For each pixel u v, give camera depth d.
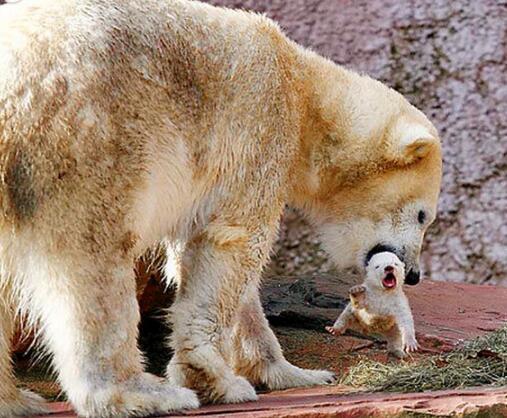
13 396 9.91
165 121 9.75
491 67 19.20
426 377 10.93
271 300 14.48
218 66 10.25
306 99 11.47
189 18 10.21
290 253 18.78
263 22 10.99
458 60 19.27
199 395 10.33
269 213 10.70
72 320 9.33
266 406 9.91
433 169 12.18
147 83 9.62
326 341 13.09
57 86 9.14
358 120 11.80
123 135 9.41
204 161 10.21
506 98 19.16
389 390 10.84
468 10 19.30
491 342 12.05
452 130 19.23
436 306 14.88
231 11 10.82
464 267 19.03
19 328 11.70
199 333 10.37
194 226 10.52
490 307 15.05
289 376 11.53
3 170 9.09
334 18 19.20
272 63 10.74
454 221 19.09
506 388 10.09
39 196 9.13
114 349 9.43
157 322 12.86
